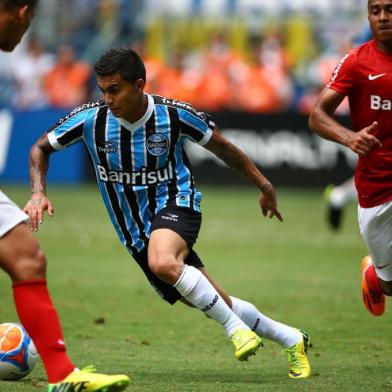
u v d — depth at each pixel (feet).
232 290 106.83
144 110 62.28
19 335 59.82
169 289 63.52
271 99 246.06
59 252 137.69
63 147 64.13
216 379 62.03
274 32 254.06
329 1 260.62
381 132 64.03
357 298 102.94
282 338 64.13
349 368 67.05
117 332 81.71
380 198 65.51
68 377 49.83
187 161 65.00
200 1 267.80
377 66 62.59
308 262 131.44
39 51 263.49
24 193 211.41
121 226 64.54
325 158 229.04
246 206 204.13
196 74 248.73
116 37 270.46
